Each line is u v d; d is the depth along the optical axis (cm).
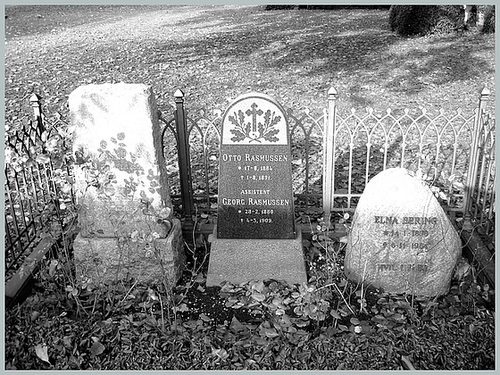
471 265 444
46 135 424
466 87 979
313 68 1130
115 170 420
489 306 411
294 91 1005
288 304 423
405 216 410
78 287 438
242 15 1798
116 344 373
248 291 436
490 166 479
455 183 520
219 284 458
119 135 409
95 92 399
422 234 412
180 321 404
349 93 980
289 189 441
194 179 656
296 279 458
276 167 435
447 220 413
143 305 415
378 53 1190
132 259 445
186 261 493
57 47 1342
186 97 975
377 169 669
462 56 1126
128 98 399
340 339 373
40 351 350
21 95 980
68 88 1025
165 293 440
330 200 523
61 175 420
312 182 643
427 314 406
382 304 416
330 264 473
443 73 1049
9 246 460
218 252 458
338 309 410
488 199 572
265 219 453
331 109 489
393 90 984
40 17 1819
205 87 1034
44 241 480
